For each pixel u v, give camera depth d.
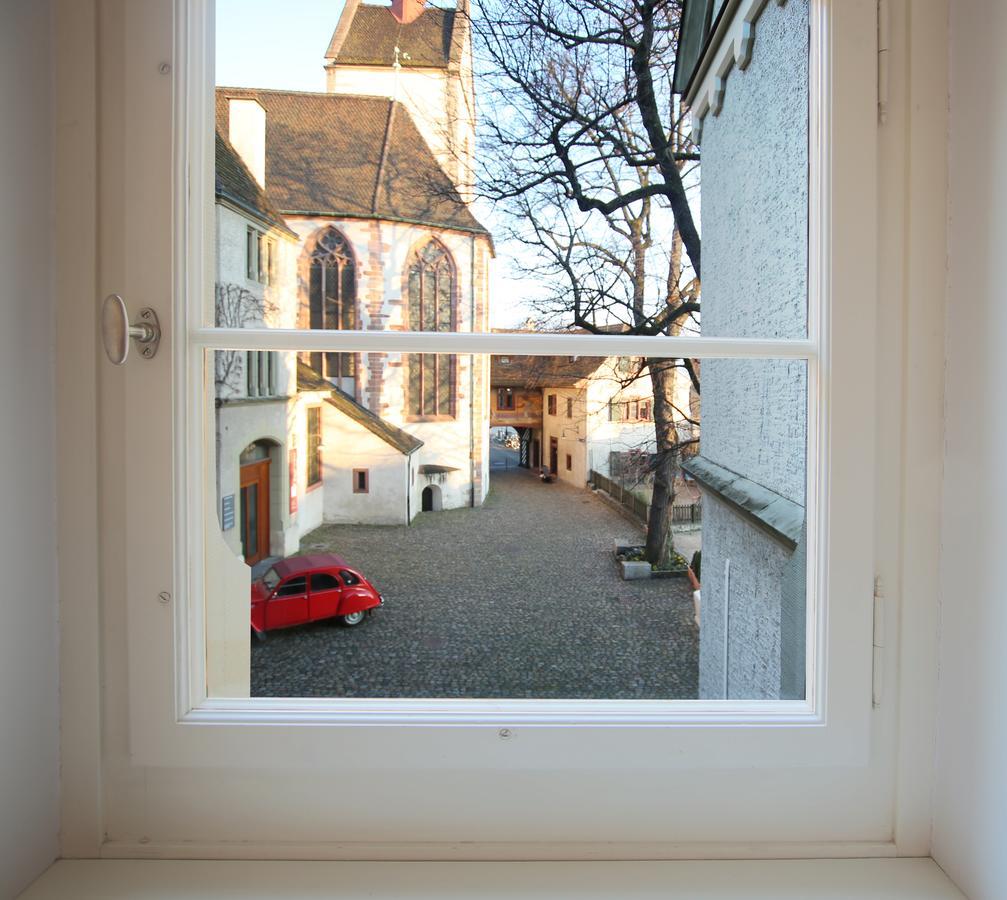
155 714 0.63
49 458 0.62
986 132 0.58
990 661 0.57
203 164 0.69
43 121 0.60
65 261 0.62
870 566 0.64
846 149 0.63
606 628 11.41
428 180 16.48
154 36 0.62
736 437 4.26
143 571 0.63
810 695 0.67
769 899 0.60
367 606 12.41
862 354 0.64
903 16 0.63
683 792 0.65
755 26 3.53
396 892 0.60
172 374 0.63
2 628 0.56
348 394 18.58
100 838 0.64
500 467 23.36
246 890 0.60
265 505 13.96
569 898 0.60
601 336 0.73
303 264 17.00
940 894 0.60
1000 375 0.56
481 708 0.66
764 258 3.31
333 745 0.64
